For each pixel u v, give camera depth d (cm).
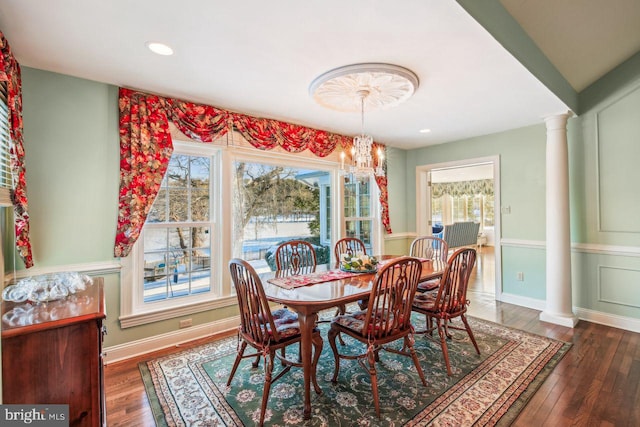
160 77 235
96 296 149
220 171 310
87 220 237
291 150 356
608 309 318
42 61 209
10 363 111
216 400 195
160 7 154
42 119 220
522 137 381
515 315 349
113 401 194
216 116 296
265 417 178
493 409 184
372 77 224
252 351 263
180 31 175
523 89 258
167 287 285
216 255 312
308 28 172
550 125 325
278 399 196
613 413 180
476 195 980
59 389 119
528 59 222
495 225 408
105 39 183
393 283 198
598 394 198
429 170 509
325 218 422
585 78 308
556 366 234
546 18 211
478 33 176
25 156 213
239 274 189
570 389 204
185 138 283
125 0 148
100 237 243
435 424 171
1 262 137
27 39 182
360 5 151
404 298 209
